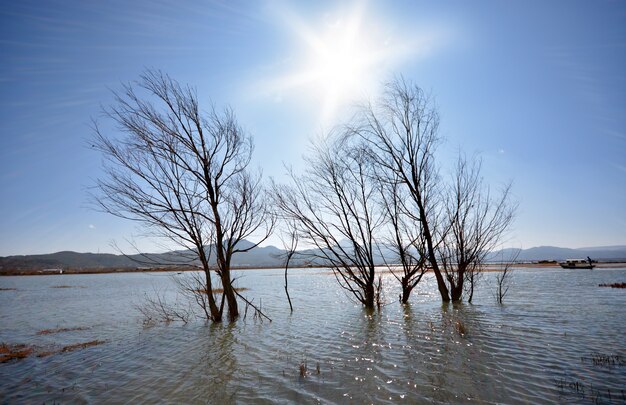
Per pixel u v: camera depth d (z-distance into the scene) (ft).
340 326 55.67
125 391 30.09
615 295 84.89
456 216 74.64
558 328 47.19
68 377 34.68
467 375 29.76
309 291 125.39
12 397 29.76
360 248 69.97
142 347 46.39
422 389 27.02
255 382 30.73
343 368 33.40
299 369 33.78
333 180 69.10
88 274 403.95
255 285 162.30
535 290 100.01
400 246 71.92
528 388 26.22
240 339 48.93
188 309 83.15
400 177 70.59
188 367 36.42
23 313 84.17
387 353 38.04
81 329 61.82
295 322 60.75
